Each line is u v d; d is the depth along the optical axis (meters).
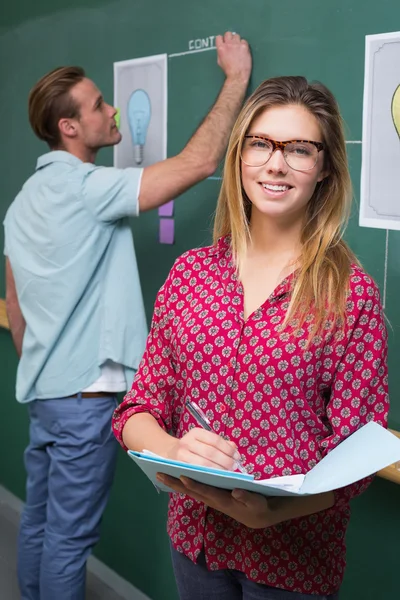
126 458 2.64
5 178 3.19
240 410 1.27
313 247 1.27
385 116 1.62
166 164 1.99
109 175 2.02
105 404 2.16
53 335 2.10
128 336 2.12
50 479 2.21
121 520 2.70
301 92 1.26
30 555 2.35
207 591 1.39
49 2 2.77
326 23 1.74
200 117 2.17
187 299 1.37
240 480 1.03
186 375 1.33
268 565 1.29
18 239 2.18
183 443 1.19
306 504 1.21
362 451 1.11
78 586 2.21
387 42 1.60
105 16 2.50
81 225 2.05
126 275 2.14
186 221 2.27
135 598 2.62
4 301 3.28
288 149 1.23
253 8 1.94
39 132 2.18
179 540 1.40
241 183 1.33
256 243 1.34
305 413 1.25
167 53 2.26
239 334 1.28
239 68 1.96
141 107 2.40
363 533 1.81
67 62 2.73
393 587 1.75
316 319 1.22
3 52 3.09
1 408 3.42
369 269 1.71
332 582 1.32
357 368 1.22
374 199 1.67
